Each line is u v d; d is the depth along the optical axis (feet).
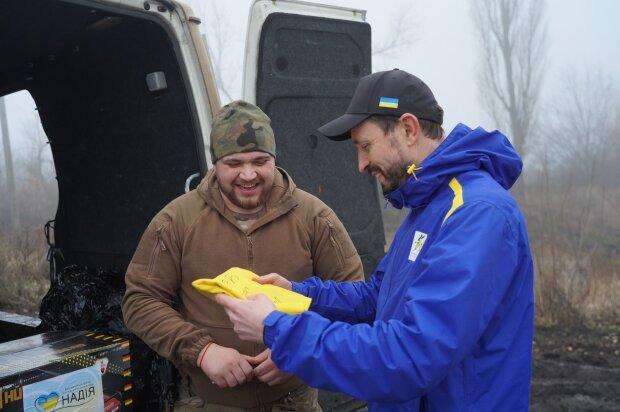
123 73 8.36
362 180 9.39
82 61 8.80
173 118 7.97
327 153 8.80
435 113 5.05
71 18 7.70
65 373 5.84
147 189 8.68
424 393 4.20
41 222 19.45
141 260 6.45
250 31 7.87
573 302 22.90
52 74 9.39
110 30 7.92
